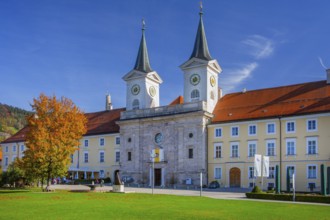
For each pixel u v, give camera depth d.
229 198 45.38
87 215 26.66
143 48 86.25
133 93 84.25
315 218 26.39
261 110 68.38
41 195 44.84
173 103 86.94
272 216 27.25
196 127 71.69
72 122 54.19
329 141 59.59
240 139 68.12
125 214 27.38
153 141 77.00
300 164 61.72
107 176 86.25
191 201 39.31
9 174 69.88
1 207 31.69
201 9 79.44
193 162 71.19
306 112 62.00
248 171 66.38
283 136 63.97
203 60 74.62
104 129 89.69
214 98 76.50
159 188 68.00
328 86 66.06
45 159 51.22
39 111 53.44
